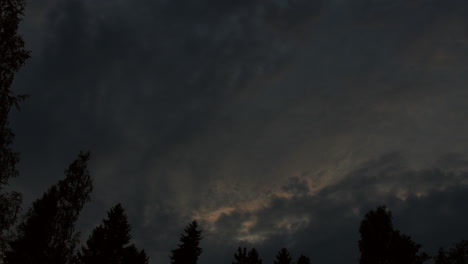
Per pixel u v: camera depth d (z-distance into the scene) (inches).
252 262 2087.8
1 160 854.5
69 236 1584.6
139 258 1881.2
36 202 1568.7
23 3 927.0
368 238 1589.6
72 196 1636.3
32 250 1466.5
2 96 861.8
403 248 1526.8
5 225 877.2
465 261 1509.6
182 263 1857.8
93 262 1685.5
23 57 904.9
